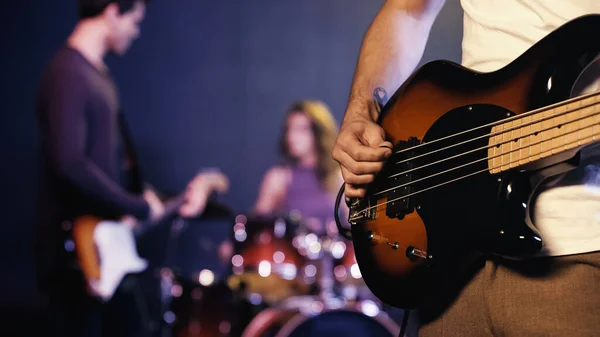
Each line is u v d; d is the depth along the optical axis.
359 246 1.36
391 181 1.32
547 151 1.10
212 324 3.70
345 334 3.36
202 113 5.68
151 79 5.65
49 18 5.60
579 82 1.18
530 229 1.14
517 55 1.26
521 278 1.19
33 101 5.61
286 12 5.68
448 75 1.28
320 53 5.67
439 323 1.30
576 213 1.16
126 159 3.29
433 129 1.28
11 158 5.61
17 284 5.55
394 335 3.36
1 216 5.60
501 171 1.17
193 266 5.28
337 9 5.66
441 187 1.24
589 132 1.05
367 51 1.54
